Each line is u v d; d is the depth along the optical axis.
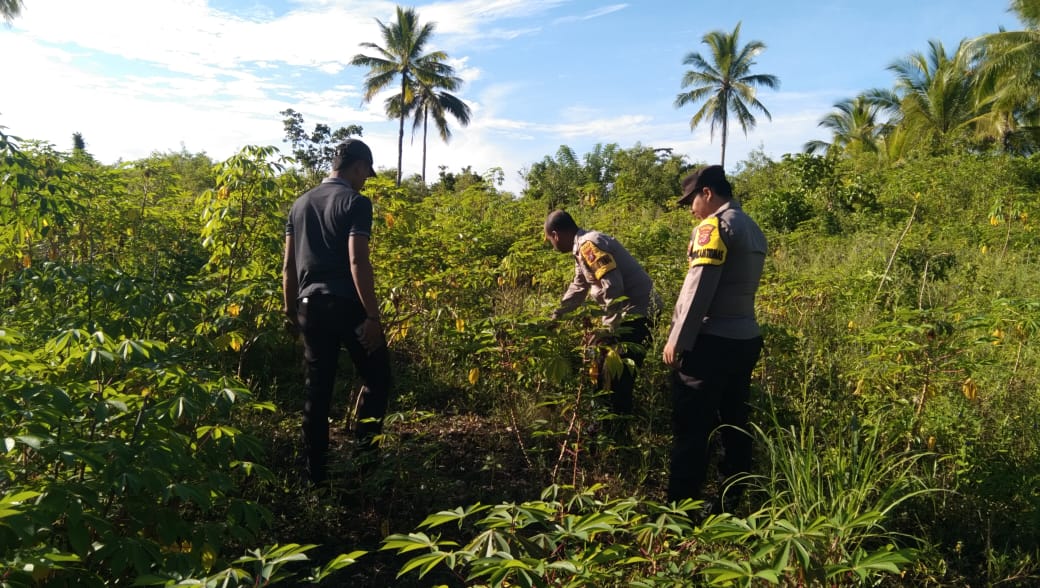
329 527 2.89
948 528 2.84
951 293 6.70
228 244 4.19
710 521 1.87
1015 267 8.20
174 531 1.93
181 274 4.68
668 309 4.50
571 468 3.56
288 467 3.47
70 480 2.02
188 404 2.06
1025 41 23.62
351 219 3.14
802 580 1.83
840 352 4.68
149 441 1.98
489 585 1.63
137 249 4.98
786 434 3.19
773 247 10.37
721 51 41.91
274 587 2.51
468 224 6.76
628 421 3.81
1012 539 2.74
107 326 3.09
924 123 29.98
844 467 2.62
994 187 14.34
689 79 42.50
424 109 42.41
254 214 4.25
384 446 3.45
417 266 4.86
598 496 3.14
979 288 6.95
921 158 20.00
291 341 4.85
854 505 2.40
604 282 3.60
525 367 3.51
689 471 2.95
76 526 1.68
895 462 3.07
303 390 4.55
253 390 4.21
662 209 16.55
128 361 2.19
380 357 3.31
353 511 3.09
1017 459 3.14
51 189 4.04
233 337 3.77
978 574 2.58
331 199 3.21
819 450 3.10
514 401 4.04
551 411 3.95
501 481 3.40
